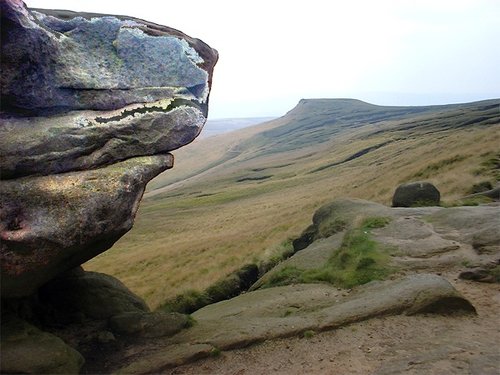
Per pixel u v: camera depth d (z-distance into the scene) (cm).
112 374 1076
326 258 2159
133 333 1287
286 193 9281
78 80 1138
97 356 1185
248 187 12350
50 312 1327
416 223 2245
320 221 3012
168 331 1300
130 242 7275
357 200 3052
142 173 1183
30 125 1054
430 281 1401
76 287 1431
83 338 1255
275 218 5847
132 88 1234
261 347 1196
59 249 1022
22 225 971
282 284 2066
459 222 2156
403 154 8706
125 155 1177
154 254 4919
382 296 1373
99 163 1125
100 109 1169
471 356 983
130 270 4434
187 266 3866
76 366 1041
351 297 1534
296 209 5975
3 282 993
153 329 1300
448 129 11738
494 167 3975
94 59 1190
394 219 2375
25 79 1044
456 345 1062
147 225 8862
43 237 985
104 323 1337
